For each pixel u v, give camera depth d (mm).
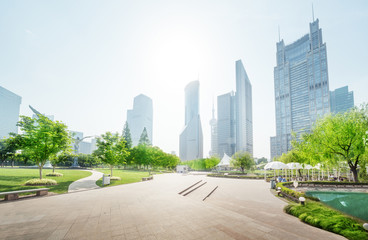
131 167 72312
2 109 159375
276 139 184875
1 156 48375
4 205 9508
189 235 5828
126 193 13875
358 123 23000
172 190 15859
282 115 183500
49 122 19484
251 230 6336
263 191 19812
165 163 67938
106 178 18844
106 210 8781
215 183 27297
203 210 9016
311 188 23594
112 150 26047
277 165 27438
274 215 10062
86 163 77000
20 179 19547
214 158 78750
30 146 17469
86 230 6121
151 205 9992
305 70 171000
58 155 21922
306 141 29891
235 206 12641
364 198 17141
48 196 12156
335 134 24016
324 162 27562
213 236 5773
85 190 15070
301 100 170500
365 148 22984
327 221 7570
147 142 79938
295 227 7598
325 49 159750
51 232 5871
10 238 5352
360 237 6074
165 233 5973
